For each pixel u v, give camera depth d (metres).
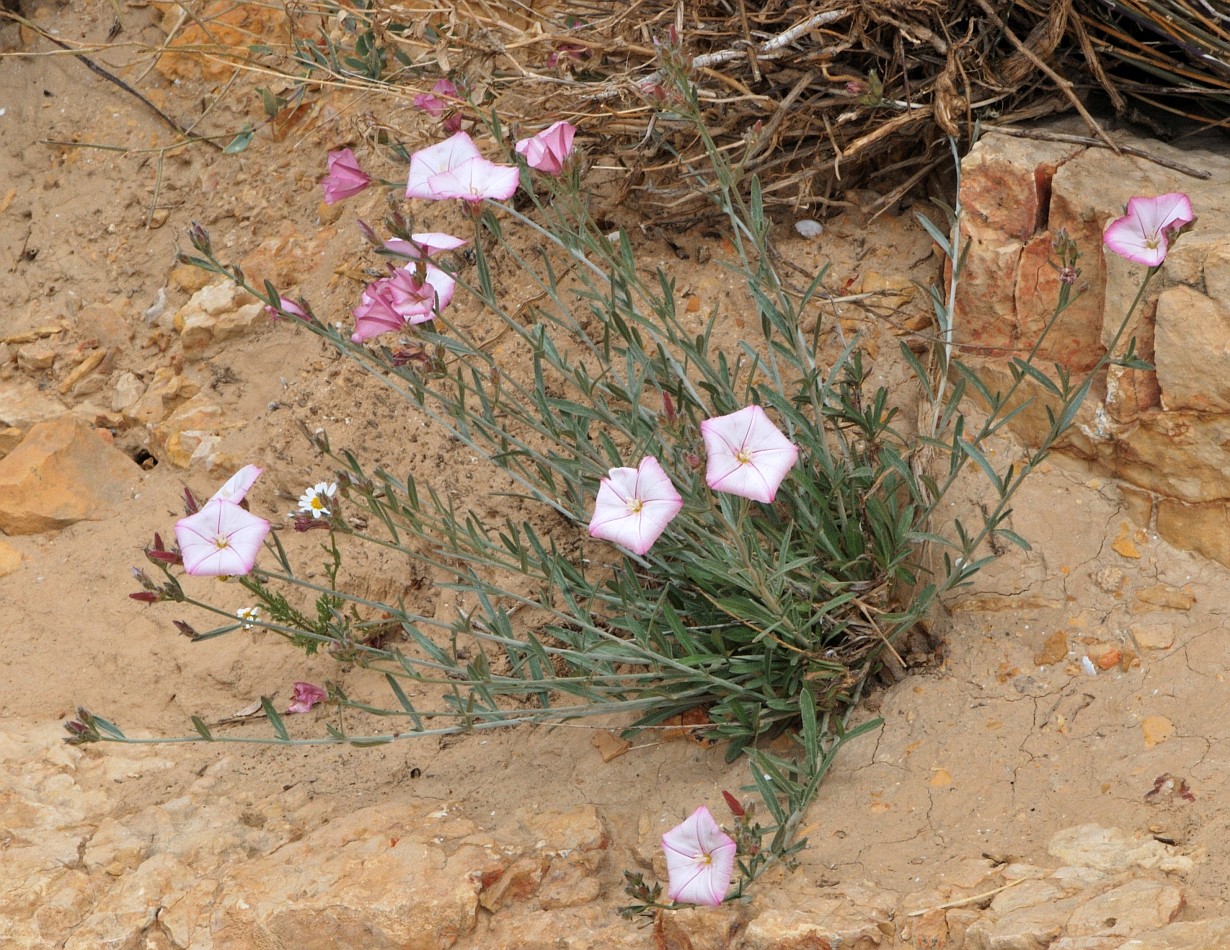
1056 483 1.59
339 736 1.53
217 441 1.76
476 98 1.69
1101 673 1.54
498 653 1.65
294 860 1.55
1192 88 1.61
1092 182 1.58
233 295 1.80
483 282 1.56
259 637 1.68
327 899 1.52
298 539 1.71
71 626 1.70
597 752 1.59
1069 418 1.52
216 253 1.83
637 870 1.54
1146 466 1.57
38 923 1.54
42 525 1.74
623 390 1.60
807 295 1.57
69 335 1.83
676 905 1.49
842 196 1.71
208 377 1.79
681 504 1.46
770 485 1.44
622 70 1.71
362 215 1.80
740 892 1.49
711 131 1.69
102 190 1.88
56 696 1.67
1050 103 1.65
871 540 1.59
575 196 1.57
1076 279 1.57
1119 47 1.64
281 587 1.69
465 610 1.66
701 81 1.69
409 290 1.53
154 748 1.64
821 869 1.50
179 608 1.70
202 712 1.66
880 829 1.51
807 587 1.56
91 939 1.54
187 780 1.62
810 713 1.52
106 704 1.67
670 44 1.58
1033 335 1.60
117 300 1.84
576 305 1.72
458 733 1.56
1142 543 1.57
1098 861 1.47
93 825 1.60
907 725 1.55
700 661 1.54
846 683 1.56
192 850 1.57
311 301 1.79
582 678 1.55
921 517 1.57
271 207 1.83
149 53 1.91
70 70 1.93
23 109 1.93
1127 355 1.51
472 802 1.58
